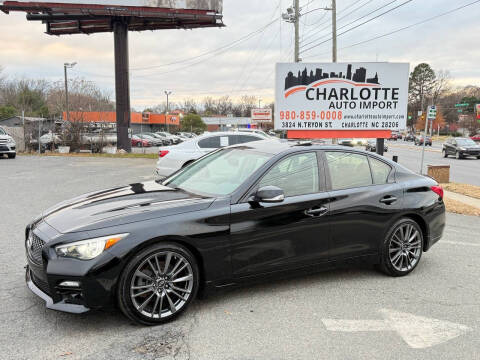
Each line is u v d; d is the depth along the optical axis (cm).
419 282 441
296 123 1248
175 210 345
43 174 1381
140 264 318
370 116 1244
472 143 2769
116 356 284
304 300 386
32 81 6625
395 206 445
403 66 1224
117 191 420
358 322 344
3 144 2028
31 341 301
